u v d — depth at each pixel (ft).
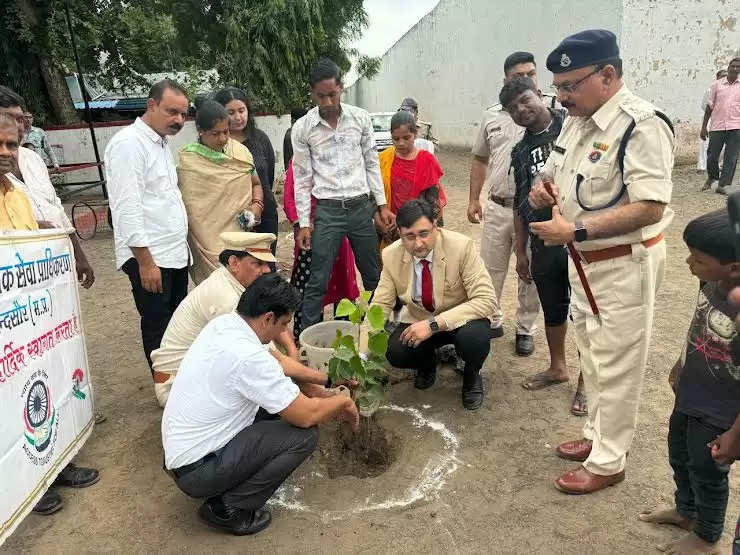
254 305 7.91
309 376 9.87
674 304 15.98
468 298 11.53
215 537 8.48
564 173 8.54
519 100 10.59
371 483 9.50
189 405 7.95
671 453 7.72
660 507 8.37
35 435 8.45
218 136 11.89
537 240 10.95
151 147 10.87
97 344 15.58
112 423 11.59
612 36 7.54
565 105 8.02
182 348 10.53
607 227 7.57
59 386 9.31
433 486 9.33
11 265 8.04
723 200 26.58
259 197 13.97
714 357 6.53
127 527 8.74
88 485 9.70
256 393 7.83
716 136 27.35
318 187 13.38
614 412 8.57
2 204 8.64
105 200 33.32
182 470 8.09
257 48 42.01
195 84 45.75
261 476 8.17
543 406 11.51
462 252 11.10
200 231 12.20
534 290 13.12
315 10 43.27
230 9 43.50
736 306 3.95
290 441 8.23
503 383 12.48
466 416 11.31
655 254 8.04
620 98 7.70
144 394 12.75
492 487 9.24
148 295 11.36
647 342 8.24
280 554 8.09
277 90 43.73
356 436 10.27
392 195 14.84
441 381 12.80
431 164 14.67
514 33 50.90
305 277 14.74
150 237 11.10
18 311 8.18
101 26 43.09
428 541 8.19
